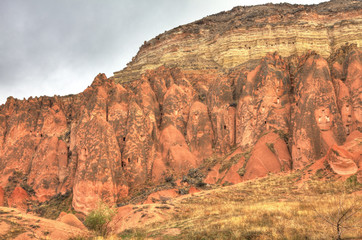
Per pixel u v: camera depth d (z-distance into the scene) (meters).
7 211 22.98
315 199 31.05
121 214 34.75
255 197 37.88
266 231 17.83
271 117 60.72
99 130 63.25
